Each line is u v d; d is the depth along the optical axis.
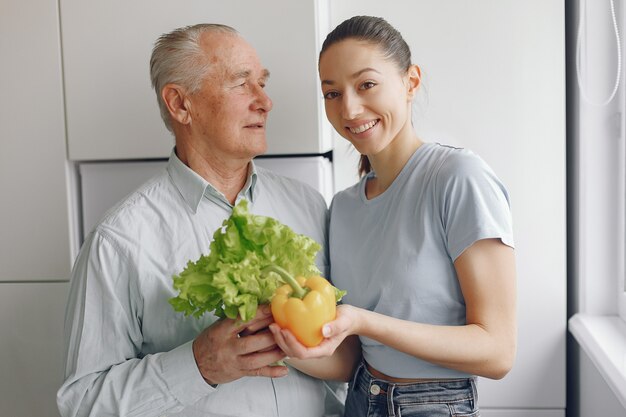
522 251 2.02
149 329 1.53
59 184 1.95
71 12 1.90
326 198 1.95
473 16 1.96
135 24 1.88
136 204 1.57
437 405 1.43
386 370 1.47
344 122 1.47
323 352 1.24
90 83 1.91
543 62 1.96
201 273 1.26
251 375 1.38
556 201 1.99
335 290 1.33
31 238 1.97
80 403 1.47
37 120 1.94
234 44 1.58
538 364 2.04
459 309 1.43
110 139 1.92
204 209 1.58
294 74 1.84
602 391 1.83
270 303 1.27
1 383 2.01
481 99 1.98
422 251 1.42
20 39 1.92
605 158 1.97
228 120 1.56
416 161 1.48
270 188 1.69
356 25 1.45
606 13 1.93
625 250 1.94
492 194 1.38
